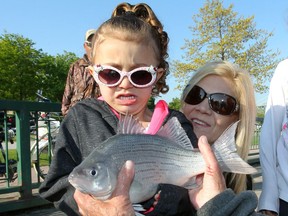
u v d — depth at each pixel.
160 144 0.42
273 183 0.74
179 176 0.43
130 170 0.35
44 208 1.27
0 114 1.21
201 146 0.44
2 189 1.17
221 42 5.53
